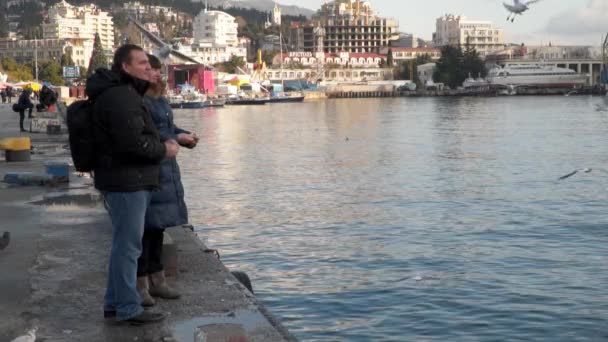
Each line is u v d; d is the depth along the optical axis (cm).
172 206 775
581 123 9156
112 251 704
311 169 4350
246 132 7988
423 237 2306
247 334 670
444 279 1784
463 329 1418
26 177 1742
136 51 680
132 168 675
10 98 9506
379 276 1819
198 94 16600
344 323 1464
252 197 3206
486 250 2111
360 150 5662
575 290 1672
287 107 16562
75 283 866
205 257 969
